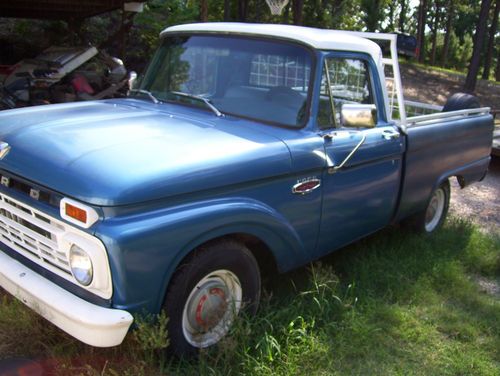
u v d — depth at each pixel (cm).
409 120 475
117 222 264
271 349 327
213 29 428
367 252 505
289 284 423
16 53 1312
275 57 392
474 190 816
